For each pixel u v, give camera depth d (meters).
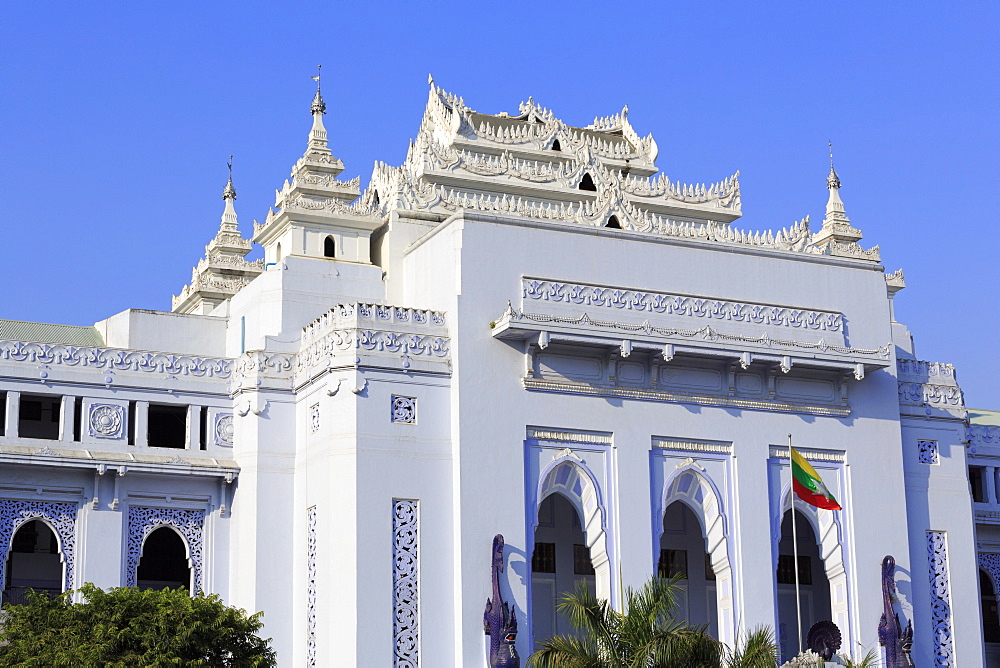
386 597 39.44
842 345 46.72
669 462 43.66
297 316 45.53
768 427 45.19
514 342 42.25
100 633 32.66
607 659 31.48
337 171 49.84
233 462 43.34
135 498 42.50
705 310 44.69
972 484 57.53
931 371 50.56
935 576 47.84
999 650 57.47
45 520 41.38
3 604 40.88
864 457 46.53
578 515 44.78
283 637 41.75
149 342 47.84
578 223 45.03
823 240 62.12
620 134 58.16
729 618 43.22
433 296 43.81
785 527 49.94
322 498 40.75
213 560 42.97
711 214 55.12
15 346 41.88
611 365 43.12
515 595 40.50
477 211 42.94
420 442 40.91
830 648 43.88
